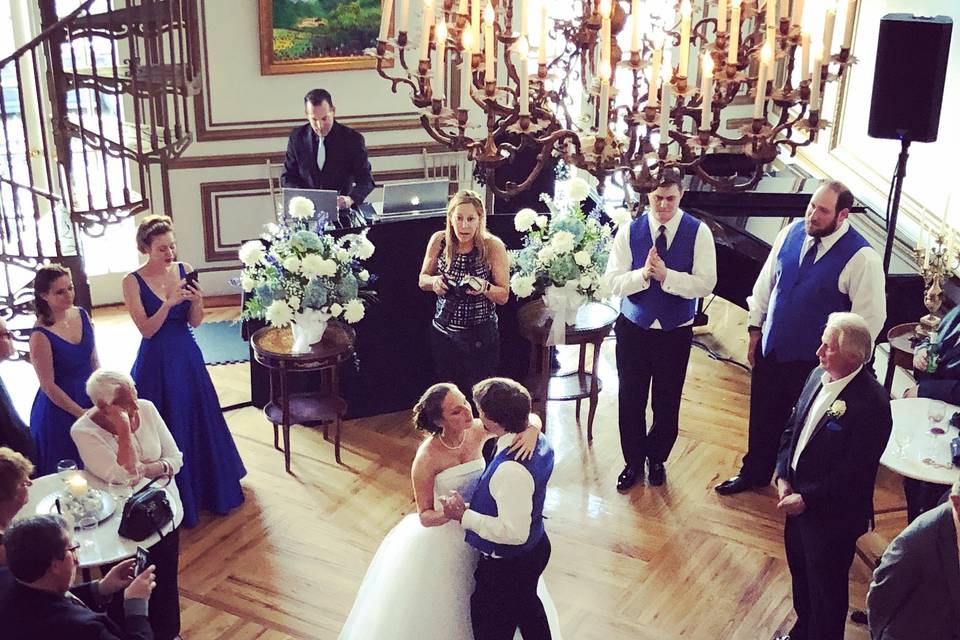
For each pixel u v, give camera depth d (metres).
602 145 2.69
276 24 6.95
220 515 4.92
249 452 5.48
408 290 5.68
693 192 6.18
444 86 2.91
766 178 6.45
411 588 3.58
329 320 5.41
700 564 4.58
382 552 3.82
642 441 5.13
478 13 2.87
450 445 3.54
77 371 4.41
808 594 3.92
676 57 6.79
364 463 5.40
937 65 4.85
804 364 4.65
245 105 7.13
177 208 7.21
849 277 4.44
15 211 5.61
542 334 5.15
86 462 3.76
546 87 3.18
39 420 4.44
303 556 4.64
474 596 3.51
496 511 3.32
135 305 4.62
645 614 4.26
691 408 5.91
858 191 6.27
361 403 5.83
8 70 6.83
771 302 4.71
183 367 4.74
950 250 4.91
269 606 4.30
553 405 5.96
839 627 3.75
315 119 6.15
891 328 5.06
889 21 4.87
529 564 3.44
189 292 4.64
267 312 5.00
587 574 4.51
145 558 3.21
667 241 4.77
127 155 5.60
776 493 5.10
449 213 4.88
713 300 7.20
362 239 5.11
